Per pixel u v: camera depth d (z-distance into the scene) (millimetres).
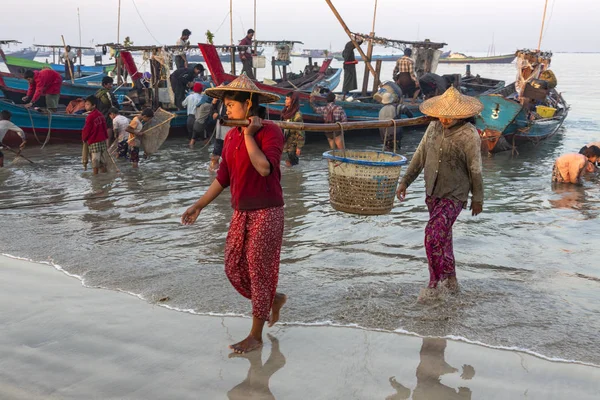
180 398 3275
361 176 4766
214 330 4133
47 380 3465
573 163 9633
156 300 4672
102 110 13562
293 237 6551
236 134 3762
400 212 7766
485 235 6637
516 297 4707
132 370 3588
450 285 4762
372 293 4773
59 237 6430
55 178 10148
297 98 11453
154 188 9297
